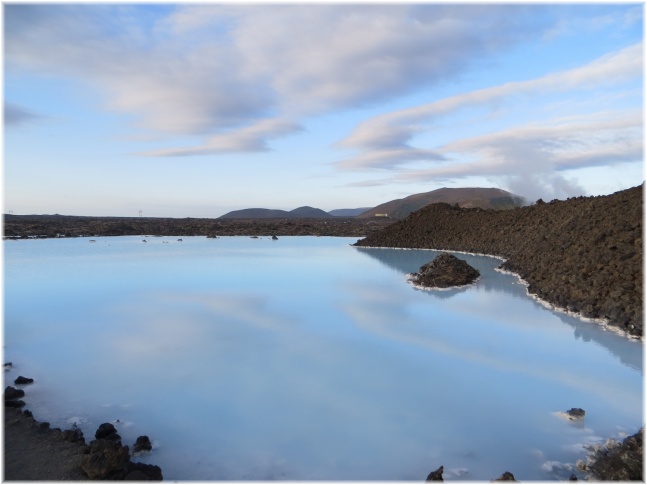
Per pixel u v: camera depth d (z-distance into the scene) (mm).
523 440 5535
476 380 7355
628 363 8094
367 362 8133
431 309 12188
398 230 35156
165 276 17531
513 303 12977
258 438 5559
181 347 8930
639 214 15250
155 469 4719
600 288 11727
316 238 41188
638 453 4688
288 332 9961
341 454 5227
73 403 6473
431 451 5289
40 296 13695
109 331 10000
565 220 22000
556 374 7574
